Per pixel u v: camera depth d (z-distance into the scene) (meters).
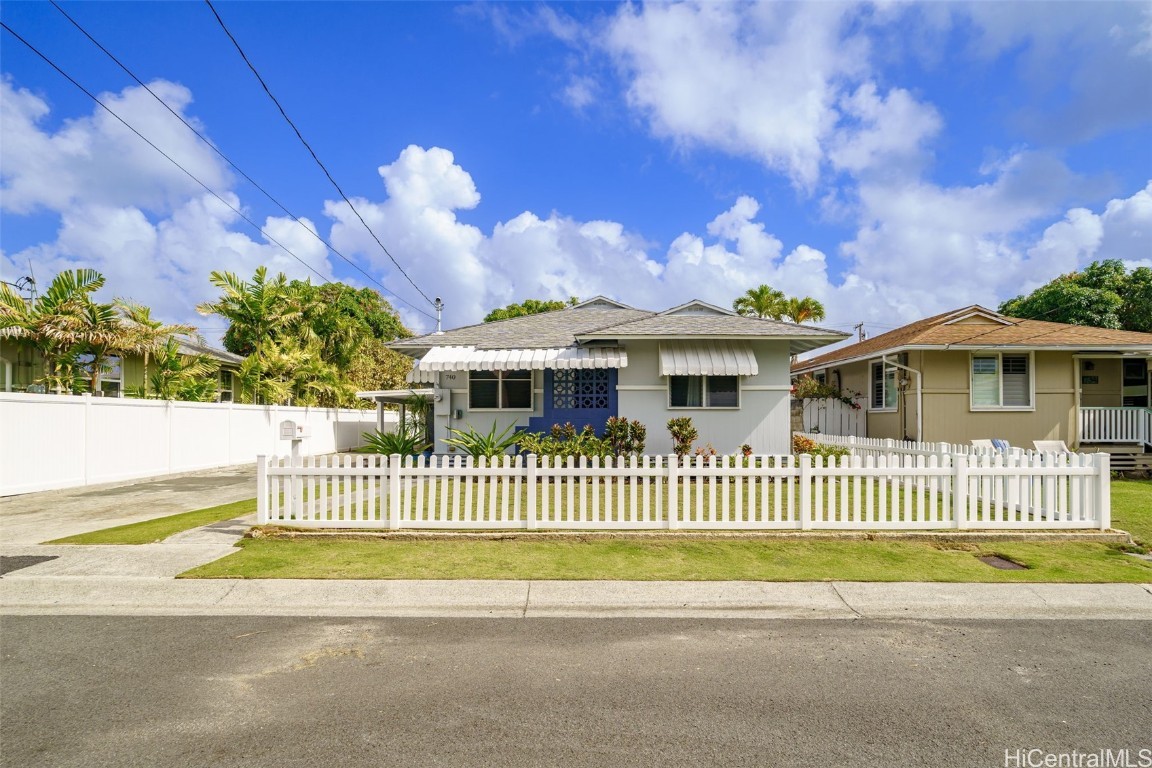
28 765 3.16
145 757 3.24
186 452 17.27
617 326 14.73
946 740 3.43
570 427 14.03
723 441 14.66
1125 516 9.77
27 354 18.48
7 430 12.08
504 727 3.55
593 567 6.75
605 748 3.32
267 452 21.42
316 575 6.46
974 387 17.09
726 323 14.79
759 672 4.32
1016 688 4.08
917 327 20.86
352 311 42.03
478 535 7.75
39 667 4.41
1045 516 8.16
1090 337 16.91
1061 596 5.90
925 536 7.68
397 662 4.50
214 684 4.13
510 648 4.76
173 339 19.36
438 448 15.09
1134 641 4.92
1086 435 16.88
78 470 13.62
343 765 3.17
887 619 5.42
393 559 7.04
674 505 7.98
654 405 14.75
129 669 4.38
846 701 3.88
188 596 5.94
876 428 19.77
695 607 5.70
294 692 4.01
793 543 7.69
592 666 4.42
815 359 25.14
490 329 17.00
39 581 6.29
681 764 3.17
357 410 28.95
